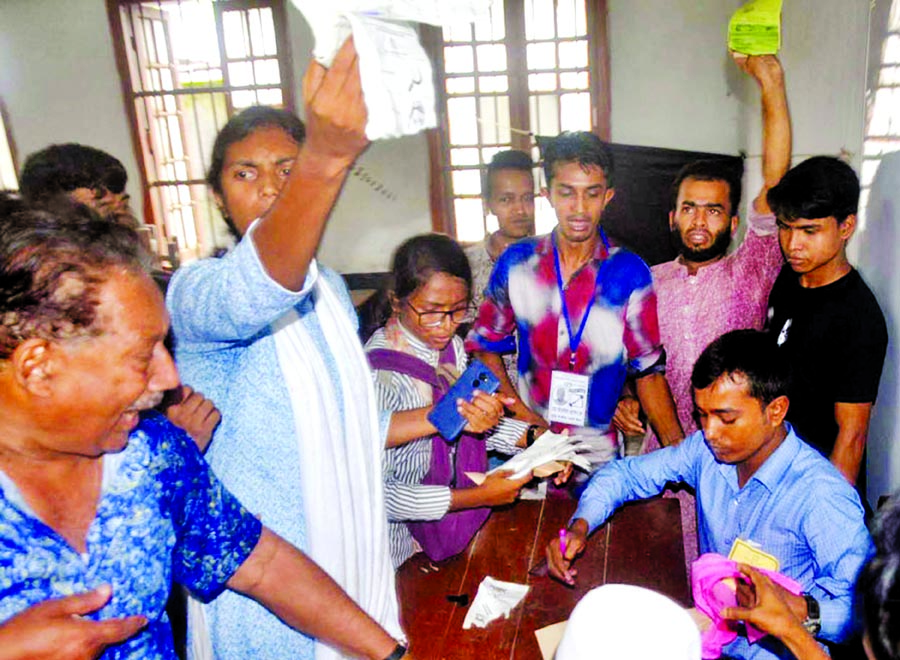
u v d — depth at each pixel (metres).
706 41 5.02
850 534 1.39
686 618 0.86
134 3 5.56
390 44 0.65
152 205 6.04
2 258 0.67
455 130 5.58
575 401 2.32
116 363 0.72
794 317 1.99
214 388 1.15
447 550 1.73
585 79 5.29
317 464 1.17
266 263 0.82
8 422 0.72
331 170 0.73
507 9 5.22
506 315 2.49
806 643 1.16
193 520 0.93
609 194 2.25
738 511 1.59
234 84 5.73
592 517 1.72
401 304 1.86
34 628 0.68
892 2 1.97
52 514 0.76
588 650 0.83
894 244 1.93
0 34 5.70
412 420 1.74
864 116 2.28
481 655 1.40
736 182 2.35
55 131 5.92
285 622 1.09
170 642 0.89
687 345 2.41
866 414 1.85
